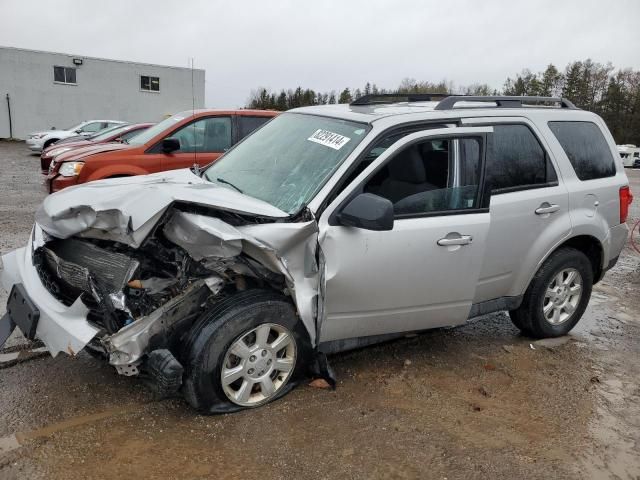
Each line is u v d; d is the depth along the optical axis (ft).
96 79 115.34
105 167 25.07
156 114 121.90
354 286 11.29
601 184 15.67
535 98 15.21
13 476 9.00
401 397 12.21
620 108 217.36
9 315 11.64
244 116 27.73
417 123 12.35
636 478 10.03
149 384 10.44
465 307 13.12
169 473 9.30
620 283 23.15
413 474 9.71
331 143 12.25
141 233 9.64
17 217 29.58
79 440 10.02
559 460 10.37
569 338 16.34
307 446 10.25
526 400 12.48
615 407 12.44
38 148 76.23
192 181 12.78
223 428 10.60
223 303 10.66
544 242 14.34
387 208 10.32
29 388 11.64
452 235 12.23
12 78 109.09
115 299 10.05
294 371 11.66
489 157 13.08
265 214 10.52
